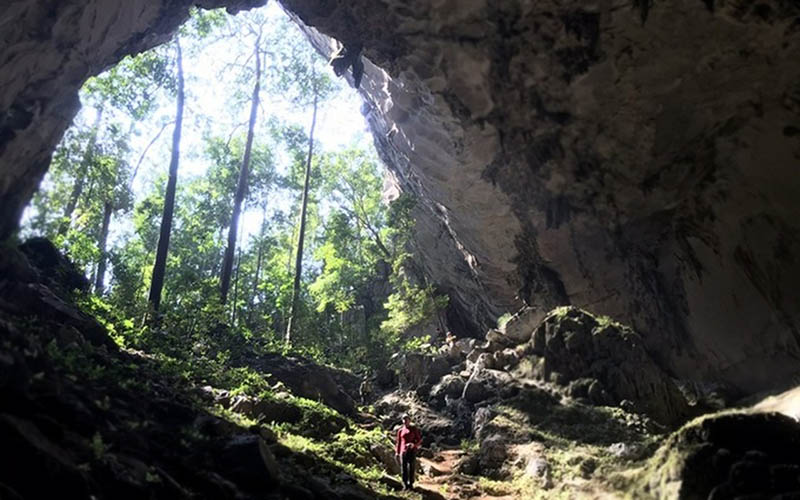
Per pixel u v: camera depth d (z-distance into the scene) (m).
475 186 18.55
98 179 18.88
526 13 14.12
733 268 14.30
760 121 13.47
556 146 16.48
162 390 8.26
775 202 13.53
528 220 18.33
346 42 16.23
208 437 6.69
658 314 16.11
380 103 20.39
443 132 17.72
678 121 14.59
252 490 6.09
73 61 9.81
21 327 7.09
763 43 12.30
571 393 12.90
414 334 25.64
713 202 14.77
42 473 4.27
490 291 21.81
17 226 8.16
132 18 11.72
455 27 14.91
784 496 6.82
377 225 28.97
